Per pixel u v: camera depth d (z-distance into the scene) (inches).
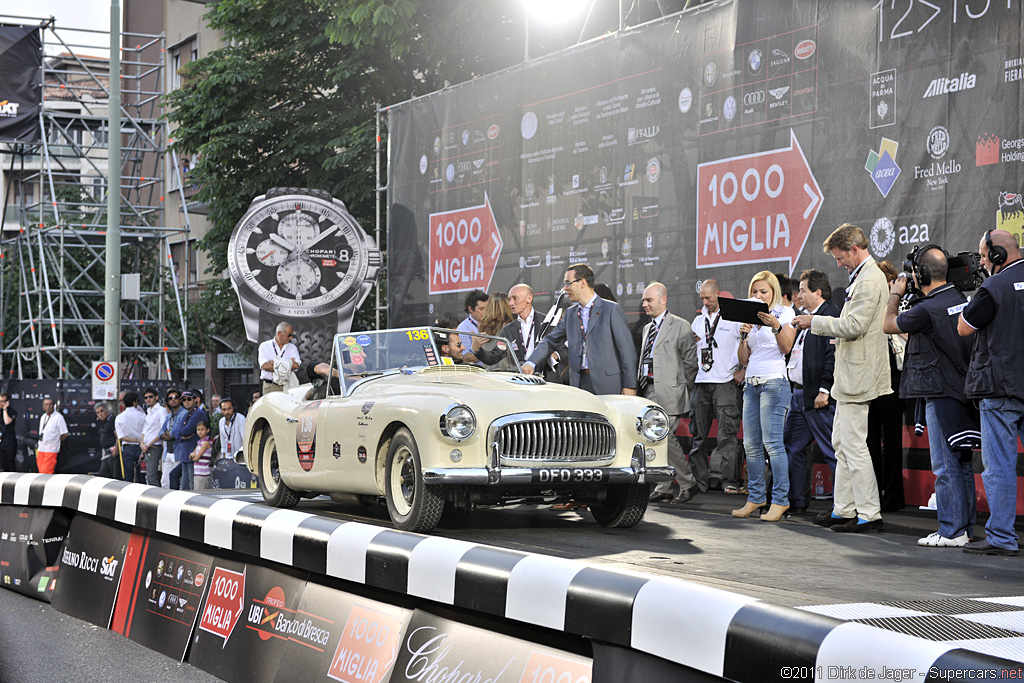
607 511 277.1
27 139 960.9
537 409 256.5
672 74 406.3
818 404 290.8
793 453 311.1
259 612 164.6
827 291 291.1
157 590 196.4
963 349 236.7
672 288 407.5
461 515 307.6
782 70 364.2
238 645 167.6
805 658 81.3
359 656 139.5
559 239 460.8
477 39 704.4
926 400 241.6
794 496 311.7
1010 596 163.9
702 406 385.7
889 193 330.3
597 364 319.0
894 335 318.7
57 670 181.2
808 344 295.9
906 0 324.8
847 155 343.3
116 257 703.7
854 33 340.8
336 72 772.6
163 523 190.7
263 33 809.5
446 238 533.3
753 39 374.3
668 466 269.0
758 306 280.7
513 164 487.5
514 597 112.6
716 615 89.8
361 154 746.2
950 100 313.1
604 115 436.8
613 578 102.5
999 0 299.9
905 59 325.4
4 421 784.9
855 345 264.8
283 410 321.7
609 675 102.2
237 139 803.4
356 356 309.9
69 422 816.3
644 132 418.9
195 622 182.2
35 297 1061.8
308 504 340.8
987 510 309.9
